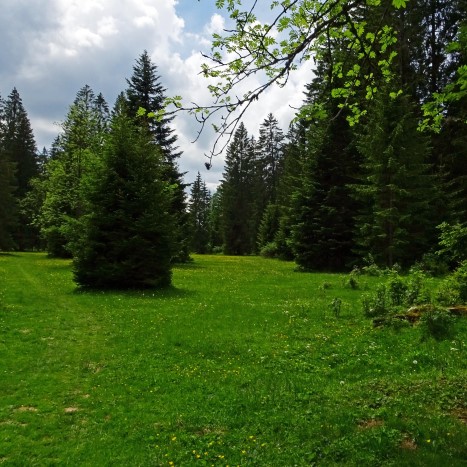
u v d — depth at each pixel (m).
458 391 7.79
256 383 8.85
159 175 23.33
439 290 14.48
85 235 21.88
